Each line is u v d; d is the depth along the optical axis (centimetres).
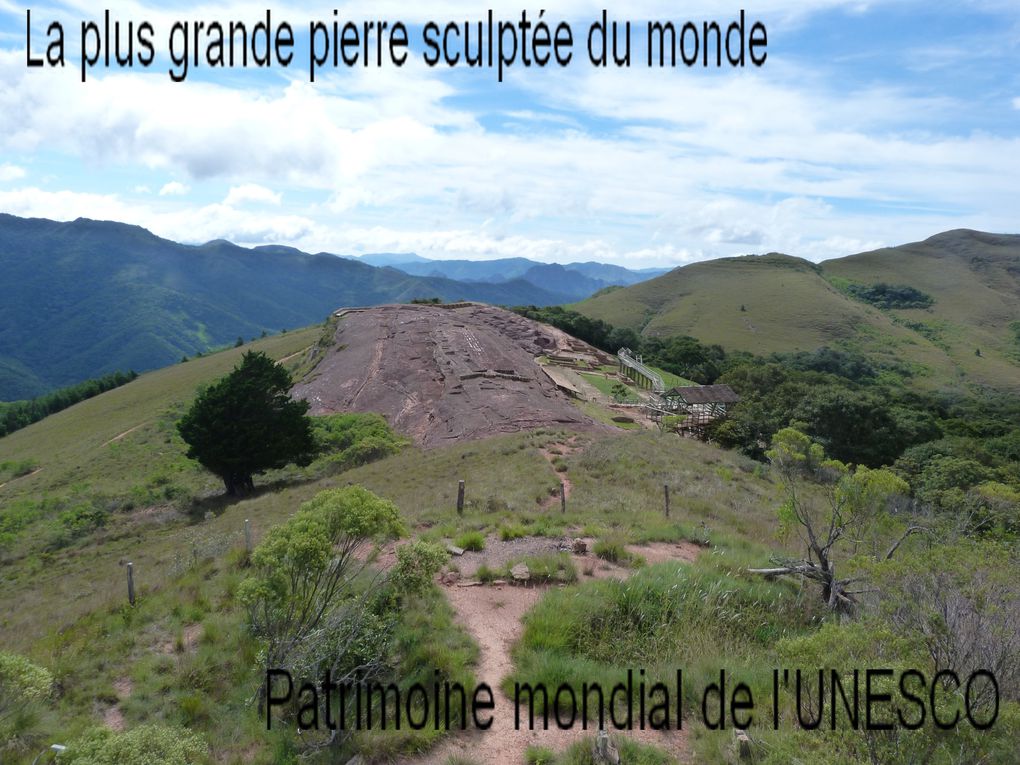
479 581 1188
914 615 773
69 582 1933
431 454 2902
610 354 8150
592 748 725
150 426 5066
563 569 1212
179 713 838
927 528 1316
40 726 786
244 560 1392
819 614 1123
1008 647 692
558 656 926
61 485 4094
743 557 1347
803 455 1462
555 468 2339
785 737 686
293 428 3312
